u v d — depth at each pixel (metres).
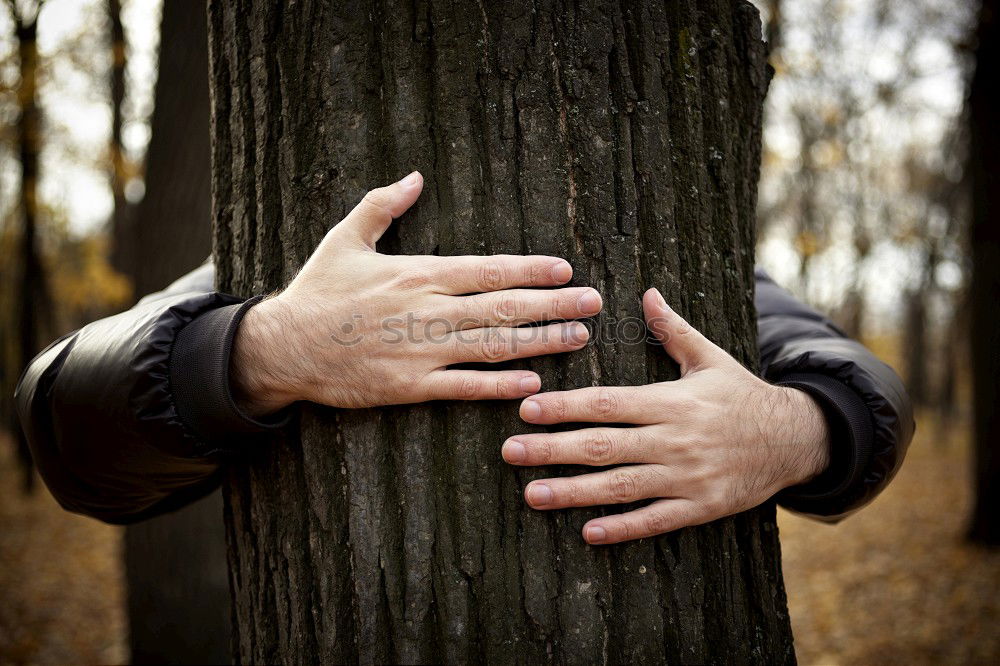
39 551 7.43
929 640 5.25
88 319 12.11
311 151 1.12
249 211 1.20
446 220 1.07
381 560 1.07
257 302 1.04
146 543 3.43
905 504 10.07
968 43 7.00
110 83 6.35
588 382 1.06
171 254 3.43
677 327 1.07
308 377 1.00
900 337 21.86
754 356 1.29
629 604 1.06
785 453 1.08
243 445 1.10
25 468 9.52
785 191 14.35
